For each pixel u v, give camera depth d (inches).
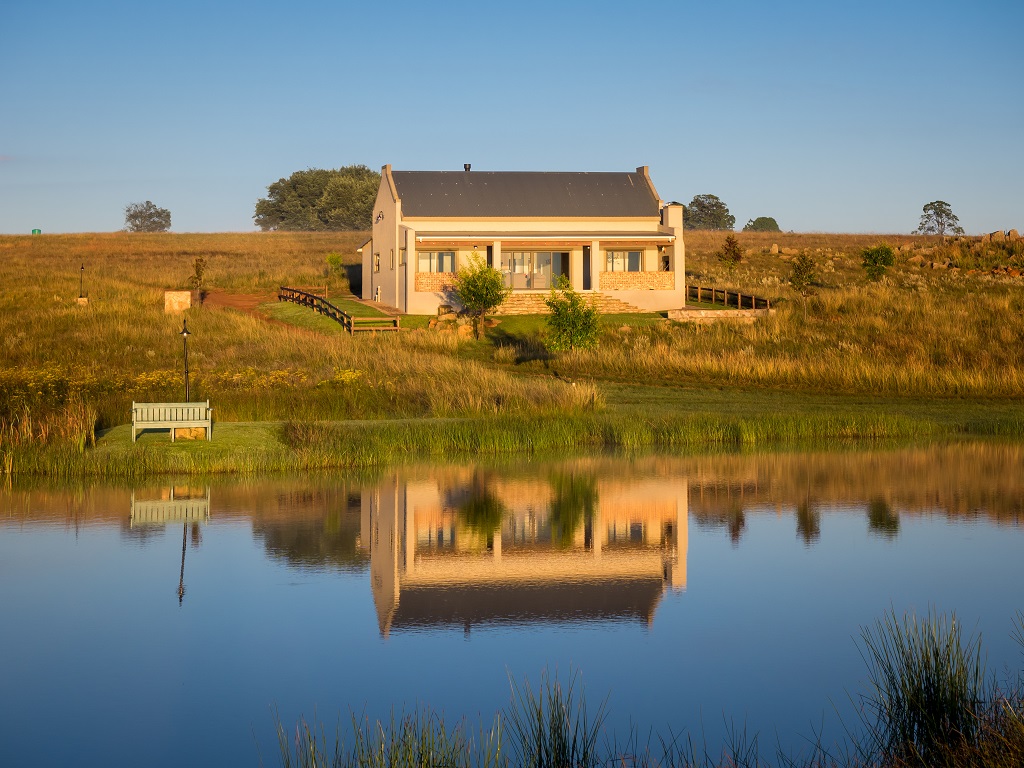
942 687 376.2
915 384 1493.6
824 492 874.1
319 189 6727.4
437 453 1072.8
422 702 422.6
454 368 1409.9
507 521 764.0
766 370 1526.8
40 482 893.2
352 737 386.0
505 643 499.8
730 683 442.9
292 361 1513.3
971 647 475.5
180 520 755.4
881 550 679.7
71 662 472.1
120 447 959.6
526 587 596.4
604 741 380.2
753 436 1167.6
